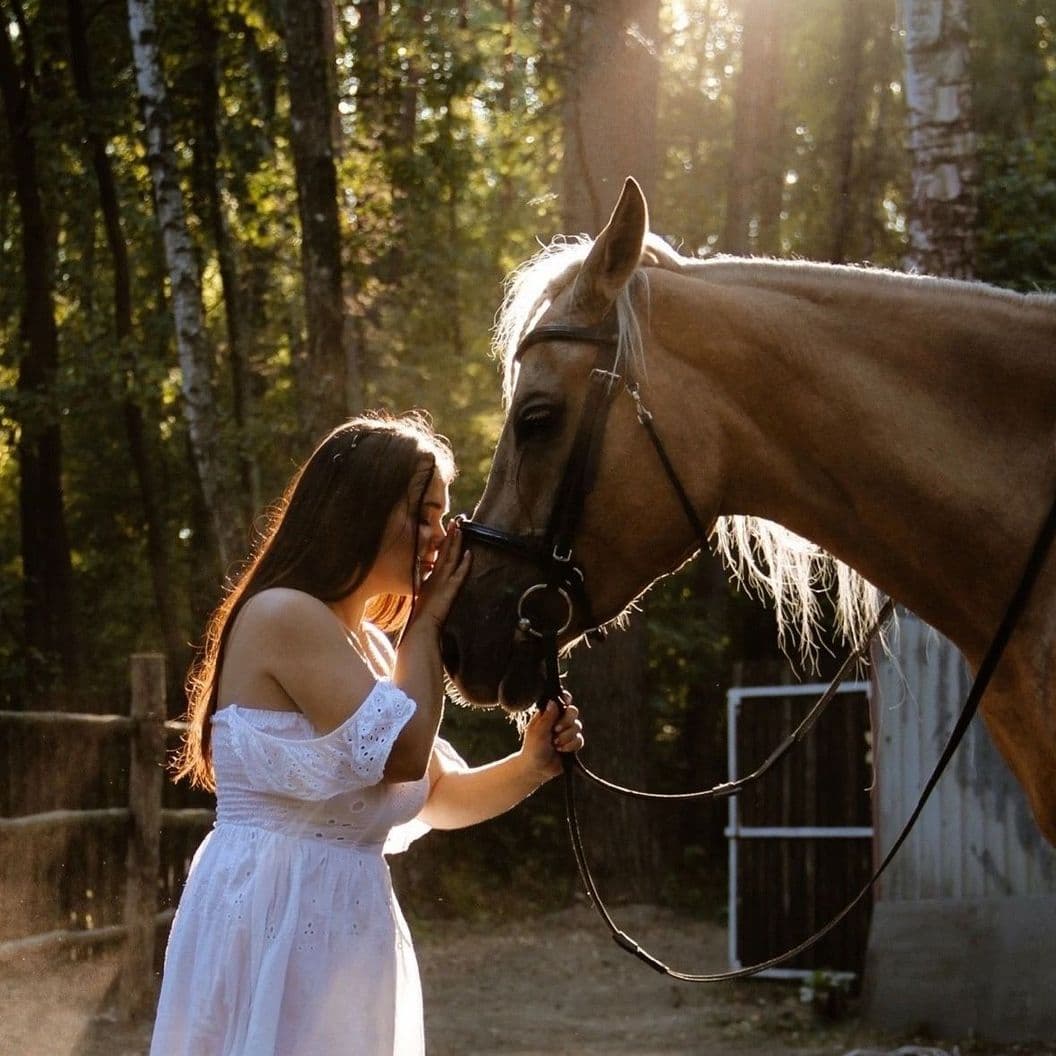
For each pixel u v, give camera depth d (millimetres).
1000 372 2893
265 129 14922
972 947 7133
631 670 13016
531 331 3039
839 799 8516
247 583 2814
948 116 8555
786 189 20547
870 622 3293
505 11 13281
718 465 3006
